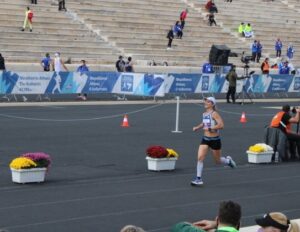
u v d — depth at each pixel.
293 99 74.44
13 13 77.06
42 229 18.59
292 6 114.94
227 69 77.19
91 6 85.50
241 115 53.78
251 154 31.48
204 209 21.78
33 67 67.12
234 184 26.30
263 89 70.50
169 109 56.12
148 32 86.75
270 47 99.25
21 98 58.72
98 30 81.44
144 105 58.66
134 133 40.31
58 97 61.56
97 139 37.19
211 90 67.50
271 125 32.72
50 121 44.47
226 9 103.19
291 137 32.81
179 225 12.11
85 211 20.81
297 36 106.12
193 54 87.44
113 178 26.44
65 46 75.62
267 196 24.33
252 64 89.12
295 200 23.84
